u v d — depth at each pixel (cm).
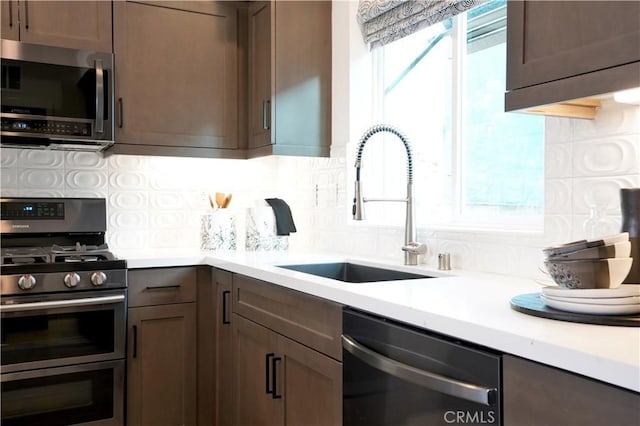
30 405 223
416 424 124
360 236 257
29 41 244
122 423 240
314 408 168
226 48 292
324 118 279
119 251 281
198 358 258
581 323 105
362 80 267
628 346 88
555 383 91
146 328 248
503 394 101
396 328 130
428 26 225
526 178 193
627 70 113
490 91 209
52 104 243
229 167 320
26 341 222
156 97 274
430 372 118
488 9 210
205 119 286
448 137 229
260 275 198
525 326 103
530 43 136
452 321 111
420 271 198
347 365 151
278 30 269
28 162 272
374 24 256
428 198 239
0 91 233
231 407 233
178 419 254
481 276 178
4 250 254
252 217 286
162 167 303
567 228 161
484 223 207
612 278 108
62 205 268
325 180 284
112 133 255
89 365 233
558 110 148
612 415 83
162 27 275
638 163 143
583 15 123
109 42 262
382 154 269
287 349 183
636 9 112
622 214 127
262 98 277
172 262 250
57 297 224
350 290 146
